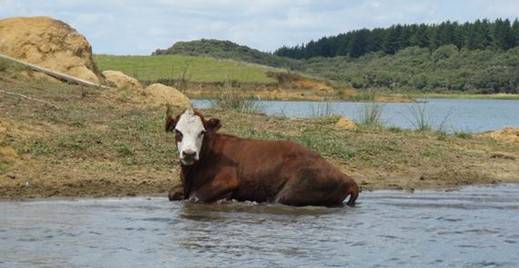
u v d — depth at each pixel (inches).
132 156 589.3
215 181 482.9
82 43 1011.9
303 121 810.8
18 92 773.9
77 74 948.6
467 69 4936.0
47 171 538.3
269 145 488.7
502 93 4724.4
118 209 450.6
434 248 363.3
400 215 451.5
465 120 1660.9
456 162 684.7
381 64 5354.3
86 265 316.8
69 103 756.0
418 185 590.2
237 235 384.5
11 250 339.6
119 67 2568.9
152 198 494.9
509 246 370.0
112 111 740.7
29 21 1011.3
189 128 478.0
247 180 482.9
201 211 451.5
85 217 421.7
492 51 5226.4
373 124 847.7
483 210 474.9
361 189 563.2
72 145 588.1
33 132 610.9
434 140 781.9
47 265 314.7
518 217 450.6
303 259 336.2
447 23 5477.4
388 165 647.1
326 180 476.1
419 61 5236.2
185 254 341.1
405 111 1791.3
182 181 490.3
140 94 878.4
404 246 366.3
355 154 661.3
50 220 409.7
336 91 2849.4
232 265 323.3
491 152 748.0
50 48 977.5
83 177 535.5
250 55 5044.3
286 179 478.0
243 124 742.5
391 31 5713.6
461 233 399.9
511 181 629.3
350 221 429.4
